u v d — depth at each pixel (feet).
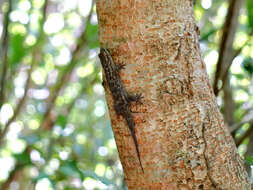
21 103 24.32
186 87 10.32
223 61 18.37
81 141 29.99
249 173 16.51
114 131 11.22
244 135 17.53
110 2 10.45
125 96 10.45
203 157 10.26
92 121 31.60
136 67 10.34
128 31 10.34
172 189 10.28
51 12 30.30
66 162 14.46
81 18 30.78
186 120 10.23
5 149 27.94
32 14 27.50
